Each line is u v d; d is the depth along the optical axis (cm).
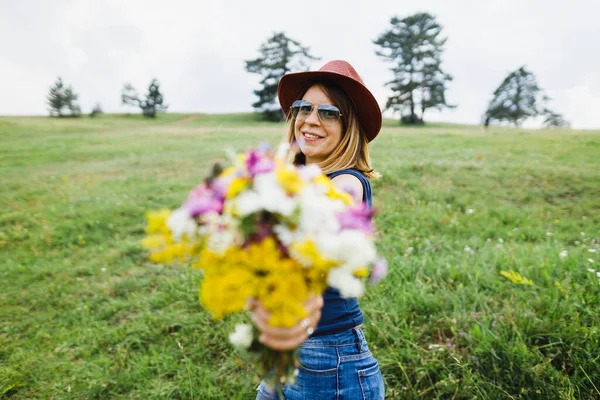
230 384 286
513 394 238
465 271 378
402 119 5916
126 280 466
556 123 6431
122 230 666
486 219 627
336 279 102
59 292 461
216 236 103
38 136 2691
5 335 381
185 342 338
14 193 950
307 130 192
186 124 5206
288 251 105
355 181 173
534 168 945
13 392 304
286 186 105
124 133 2909
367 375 165
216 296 104
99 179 1095
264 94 6159
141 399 286
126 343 348
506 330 275
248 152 110
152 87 7075
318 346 160
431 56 5803
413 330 303
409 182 843
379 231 539
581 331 264
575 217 654
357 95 193
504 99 6394
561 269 366
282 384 167
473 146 1523
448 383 245
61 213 763
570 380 238
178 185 950
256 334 124
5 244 631
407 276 388
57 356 341
